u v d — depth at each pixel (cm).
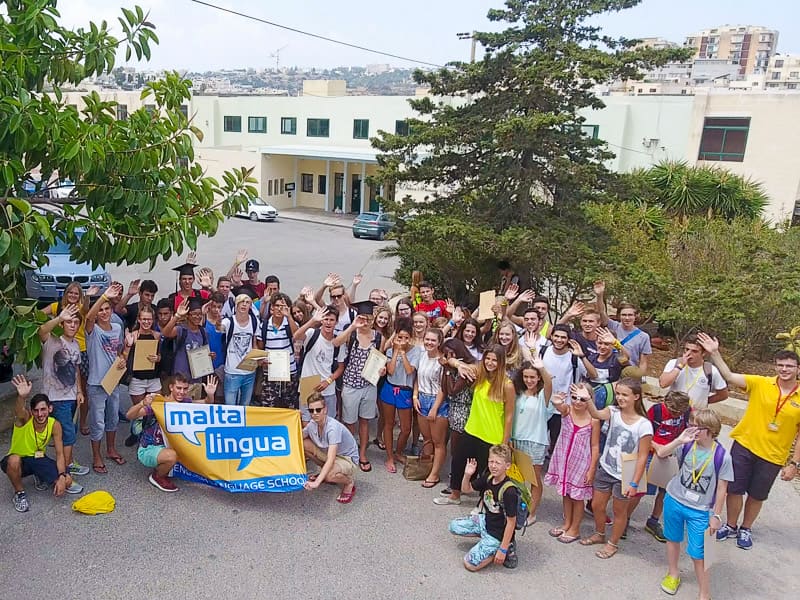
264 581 566
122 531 625
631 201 1592
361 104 4031
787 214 2311
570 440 627
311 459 730
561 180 1153
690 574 609
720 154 2809
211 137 4550
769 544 666
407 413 772
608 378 733
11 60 658
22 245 616
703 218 1733
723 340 1142
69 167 696
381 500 714
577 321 1127
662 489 649
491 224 1174
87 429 832
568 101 1147
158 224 745
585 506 714
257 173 3975
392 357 762
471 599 558
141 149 736
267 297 900
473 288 1248
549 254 1098
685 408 612
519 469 605
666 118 2945
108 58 766
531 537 658
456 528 624
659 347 1292
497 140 1120
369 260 2448
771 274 1072
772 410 621
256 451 691
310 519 668
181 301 876
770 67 13512
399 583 573
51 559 577
